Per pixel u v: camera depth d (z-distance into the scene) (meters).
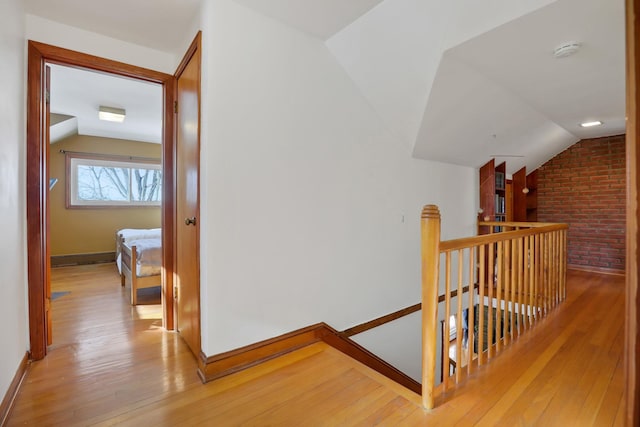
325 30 2.22
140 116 4.12
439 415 1.49
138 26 2.10
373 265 2.83
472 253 1.88
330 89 2.43
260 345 2.00
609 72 2.41
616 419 1.46
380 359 2.83
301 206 2.24
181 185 2.34
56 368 1.88
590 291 3.65
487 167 4.29
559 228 3.12
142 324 2.61
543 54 2.12
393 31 2.09
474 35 1.89
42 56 1.99
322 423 1.43
